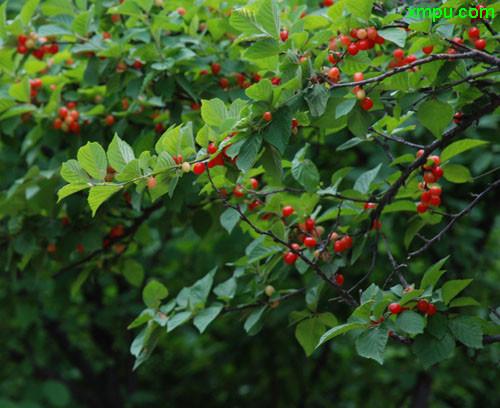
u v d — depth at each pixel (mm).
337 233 3102
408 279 5250
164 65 3207
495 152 4941
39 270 4066
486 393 8227
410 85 2451
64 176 2018
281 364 6887
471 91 2654
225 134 2096
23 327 6570
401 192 3088
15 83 3809
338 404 8305
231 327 7402
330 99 2357
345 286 5422
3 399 7227
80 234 3795
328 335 2242
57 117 3699
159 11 3648
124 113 3596
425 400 6379
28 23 3572
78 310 7047
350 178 4727
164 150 2146
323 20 2789
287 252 3062
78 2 3619
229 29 3488
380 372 7684
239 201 3127
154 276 7059
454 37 2613
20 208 3936
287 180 3828
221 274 6230
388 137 2863
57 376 7895
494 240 7602
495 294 6676
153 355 8930
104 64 3531
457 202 5164
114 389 7957
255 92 2127
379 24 2342
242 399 8094
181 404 7980
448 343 2379
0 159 5762
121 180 2098
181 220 3867
